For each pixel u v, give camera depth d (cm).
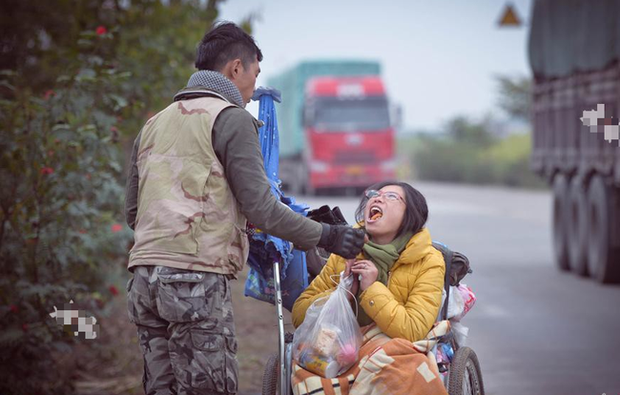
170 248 768
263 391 879
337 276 866
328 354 795
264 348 1659
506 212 5306
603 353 1602
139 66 1708
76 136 1234
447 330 820
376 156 6462
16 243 1208
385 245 825
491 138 12075
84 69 1309
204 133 780
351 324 805
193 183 775
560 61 2809
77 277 1320
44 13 1805
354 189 7031
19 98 1271
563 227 2777
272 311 2005
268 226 775
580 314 1998
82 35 1405
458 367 841
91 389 1361
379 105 6481
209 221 772
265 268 865
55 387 1299
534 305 2125
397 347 786
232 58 824
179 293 766
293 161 7519
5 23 1780
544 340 1719
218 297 778
